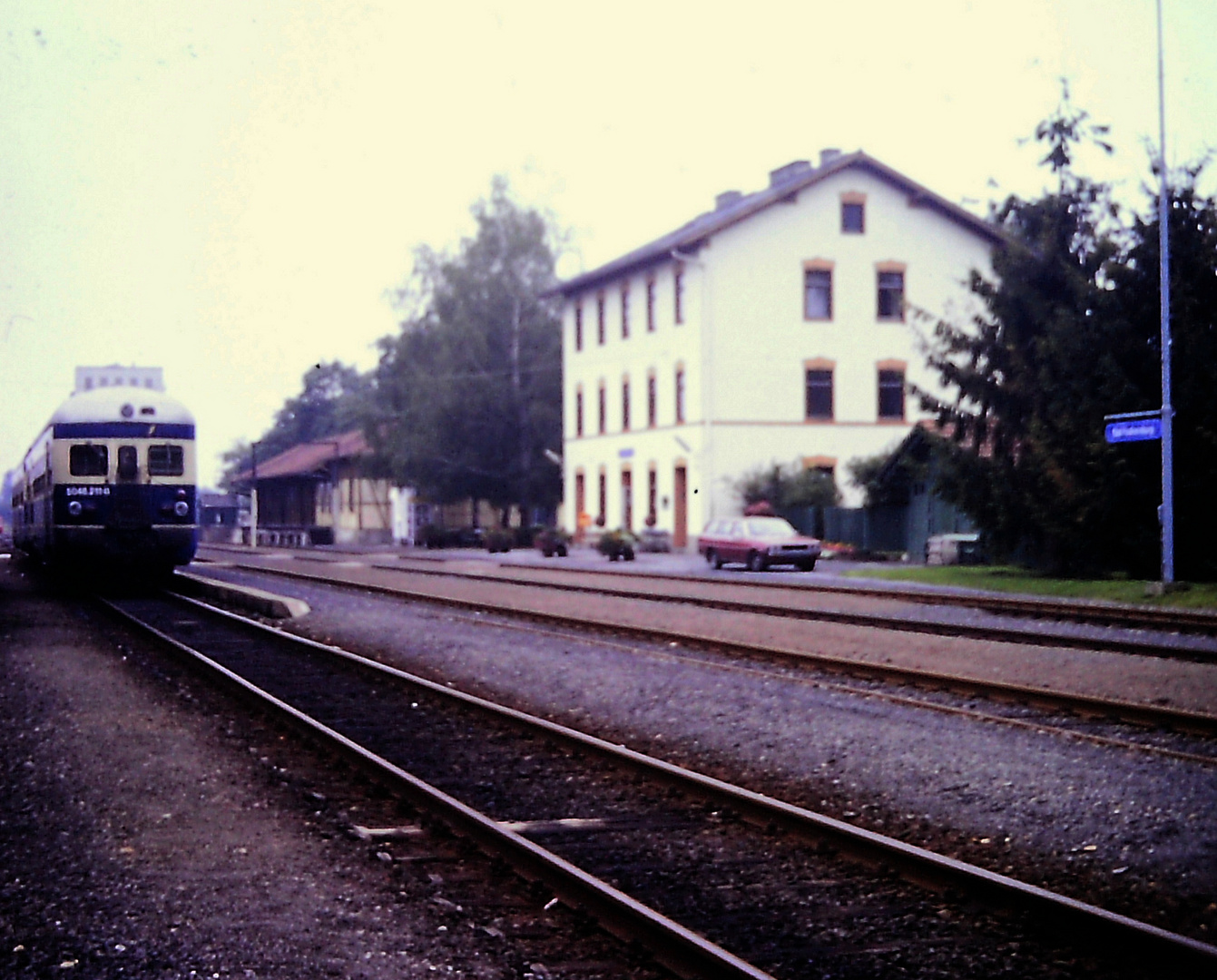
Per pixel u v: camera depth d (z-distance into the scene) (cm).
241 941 574
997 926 592
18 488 3616
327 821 793
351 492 8050
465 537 6303
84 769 957
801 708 1227
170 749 1034
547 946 567
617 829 773
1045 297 3034
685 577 3094
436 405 6053
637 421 5200
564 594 2733
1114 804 838
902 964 546
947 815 824
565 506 5944
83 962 552
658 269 5003
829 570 3478
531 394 6172
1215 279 2605
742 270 4694
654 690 1360
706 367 4647
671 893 644
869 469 4219
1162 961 537
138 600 2653
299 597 2727
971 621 1989
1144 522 2608
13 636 1895
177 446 2670
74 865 704
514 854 687
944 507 3747
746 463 4684
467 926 591
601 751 979
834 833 720
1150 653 1530
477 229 6347
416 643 1834
